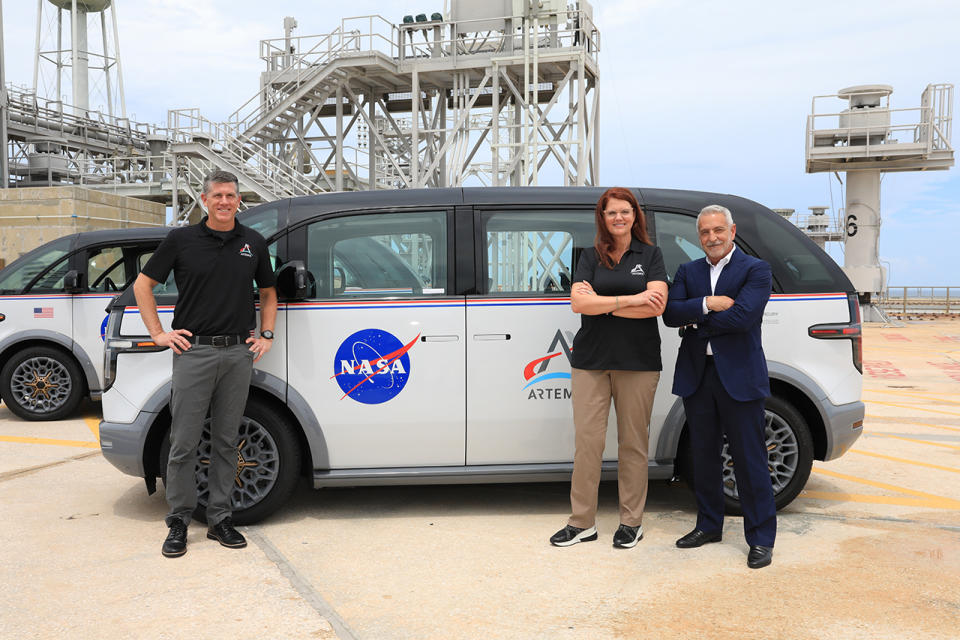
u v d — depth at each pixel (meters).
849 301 4.44
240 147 19.12
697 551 3.86
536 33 18.31
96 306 7.72
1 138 25.03
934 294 30.94
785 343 4.36
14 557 3.79
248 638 2.89
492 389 4.32
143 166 29.72
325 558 3.77
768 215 4.57
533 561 3.72
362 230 4.40
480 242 4.38
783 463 4.39
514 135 20.38
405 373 4.29
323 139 20.91
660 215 4.51
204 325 3.88
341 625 3.00
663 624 3.00
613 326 3.83
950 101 20.89
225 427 3.99
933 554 3.80
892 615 3.07
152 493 4.71
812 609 3.13
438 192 4.49
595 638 2.88
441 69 19.36
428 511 4.61
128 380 4.29
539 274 4.41
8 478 5.40
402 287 4.35
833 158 21.88
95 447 6.46
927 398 9.55
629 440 3.93
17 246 14.05
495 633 2.92
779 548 3.90
